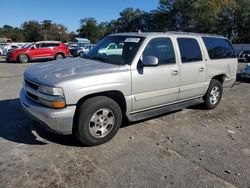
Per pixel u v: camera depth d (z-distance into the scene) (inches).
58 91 154.9
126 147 174.6
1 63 788.6
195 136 198.8
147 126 213.6
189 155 167.5
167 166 153.0
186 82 225.0
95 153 164.7
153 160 159.0
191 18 1936.5
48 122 157.2
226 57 272.2
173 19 2154.3
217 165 156.9
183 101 234.1
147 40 196.5
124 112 190.1
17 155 157.9
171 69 208.5
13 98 286.0
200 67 235.9
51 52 872.3
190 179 141.2
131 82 183.3
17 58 811.4
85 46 1154.0
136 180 137.9
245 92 377.1
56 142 176.6
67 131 161.9
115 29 3506.4
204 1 1831.9
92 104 165.6
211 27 1860.2
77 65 184.4
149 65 185.5
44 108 159.0
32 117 167.6
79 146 172.7
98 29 4138.8
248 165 158.9
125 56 191.9
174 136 196.5
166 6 2177.7
